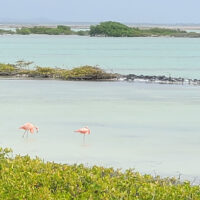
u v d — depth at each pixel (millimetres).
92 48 176625
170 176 31844
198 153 37250
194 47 188125
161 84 76875
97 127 45719
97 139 41219
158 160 35312
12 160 24922
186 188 21234
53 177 21922
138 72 97375
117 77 83750
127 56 138875
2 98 61344
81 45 195500
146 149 38250
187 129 45219
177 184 23859
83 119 49062
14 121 47750
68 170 23250
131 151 37656
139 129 45000
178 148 38625
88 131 41250
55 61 120312
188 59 128875
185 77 88500
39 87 72000
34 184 21453
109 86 74125
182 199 20438
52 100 60094
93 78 82312
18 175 22156
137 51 161375
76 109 54250
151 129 45031
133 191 20828
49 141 40406
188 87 73438
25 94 64812
